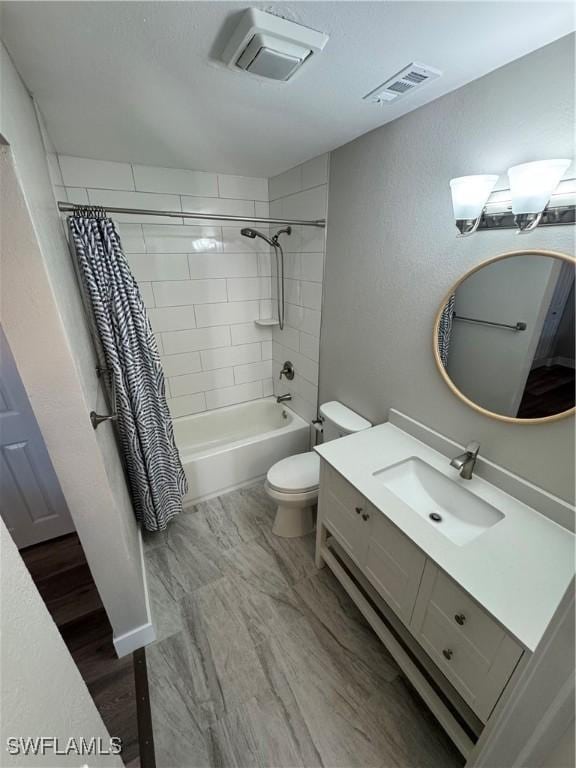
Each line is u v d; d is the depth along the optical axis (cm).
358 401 195
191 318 249
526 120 98
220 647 144
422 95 118
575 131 90
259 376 295
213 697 127
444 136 121
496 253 112
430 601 106
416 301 145
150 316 235
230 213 237
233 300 260
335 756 112
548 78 92
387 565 124
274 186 234
